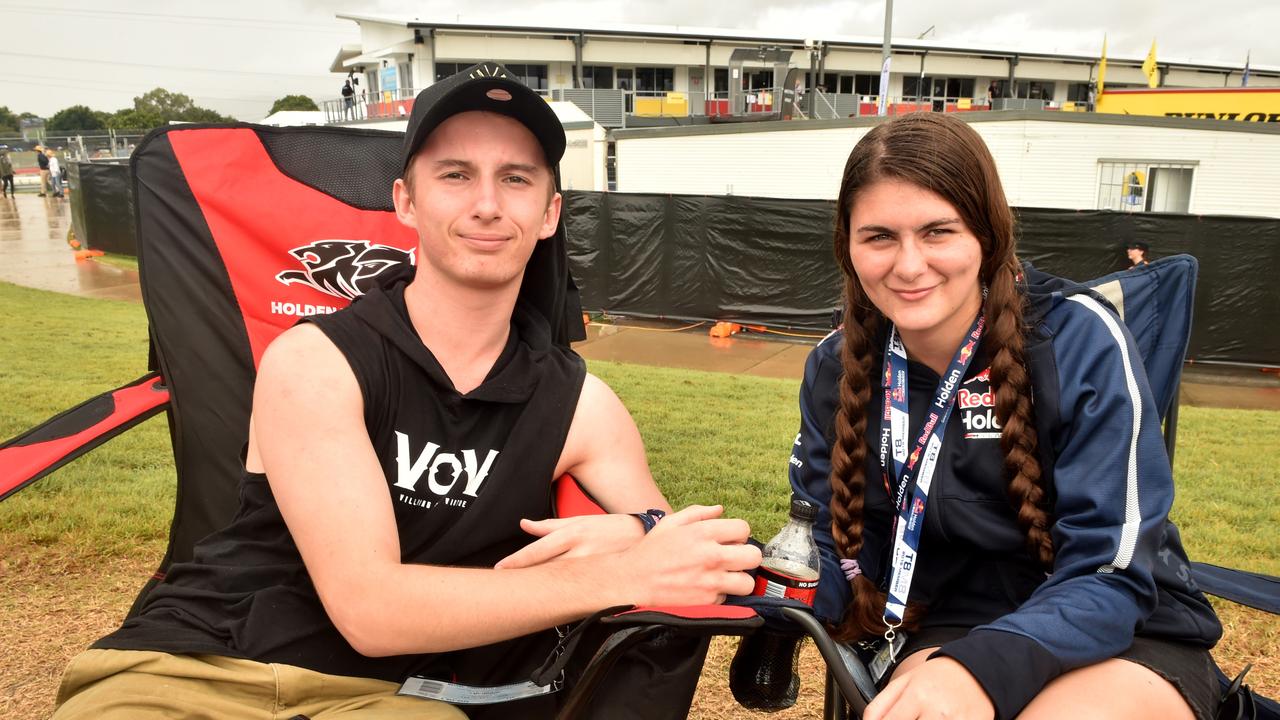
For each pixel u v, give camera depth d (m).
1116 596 1.28
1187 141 17.31
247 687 1.39
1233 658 2.71
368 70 42.22
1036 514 1.40
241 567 1.52
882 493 1.62
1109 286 1.61
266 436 1.44
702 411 6.44
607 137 28.22
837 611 1.61
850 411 1.57
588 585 1.40
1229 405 8.63
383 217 2.45
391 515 1.43
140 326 9.95
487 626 1.35
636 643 1.27
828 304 11.11
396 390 1.51
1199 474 5.25
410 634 1.34
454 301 1.55
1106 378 1.36
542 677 1.35
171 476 4.24
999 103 43.19
